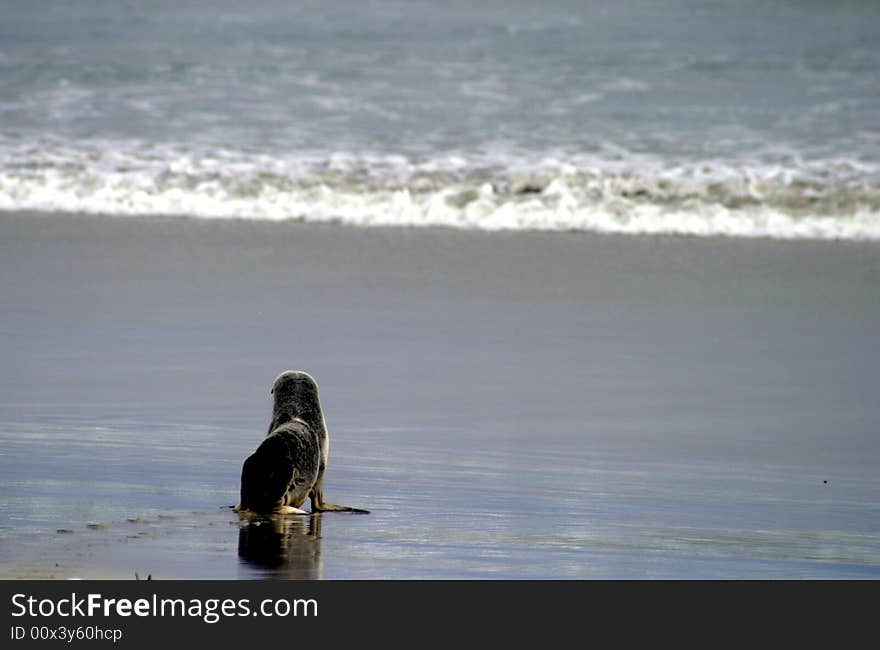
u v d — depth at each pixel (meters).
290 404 25.47
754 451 31.73
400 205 69.88
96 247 58.72
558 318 47.69
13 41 113.69
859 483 28.92
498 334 44.94
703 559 22.52
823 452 31.78
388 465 29.05
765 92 99.06
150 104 92.00
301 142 81.44
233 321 45.50
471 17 129.75
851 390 38.50
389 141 82.06
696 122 88.69
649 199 71.44
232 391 36.00
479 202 70.00
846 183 73.19
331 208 69.38
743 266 58.56
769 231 67.19
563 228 67.50
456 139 82.88
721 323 47.50
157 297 49.00
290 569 20.70
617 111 91.88
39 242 59.34
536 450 31.09
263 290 50.91
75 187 71.31
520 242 63.47
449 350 42.41
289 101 93.81
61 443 29.36
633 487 27.89
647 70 106.50
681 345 44.03
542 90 98.62
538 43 116.81
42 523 22.36
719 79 103.69
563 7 136.88
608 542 23.33
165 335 43.06
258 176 73.69
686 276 56.00
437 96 96.00
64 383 36.22
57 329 43.34
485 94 96.88
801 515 26.00
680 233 67.00
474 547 22.56
